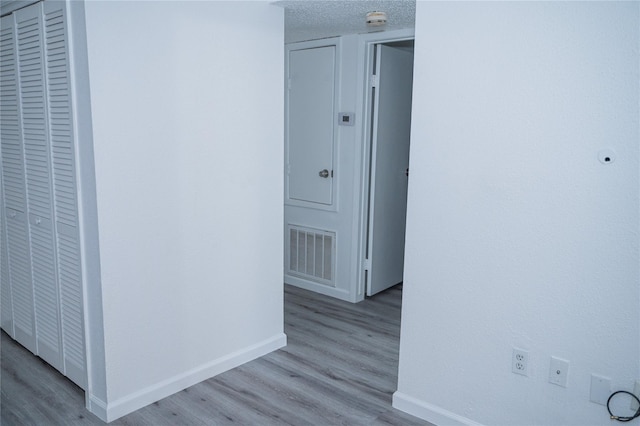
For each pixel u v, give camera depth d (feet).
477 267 7.07
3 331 10.91
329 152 12.91
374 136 12.62
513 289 6.82
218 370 9.21
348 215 12.85
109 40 7.04
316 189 13.38
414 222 7.57
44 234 8.55
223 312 9.19
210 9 8.18
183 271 8.44
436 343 7.64
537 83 6.30
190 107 8.13
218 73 8.45
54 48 7.45
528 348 6.81
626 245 5.96
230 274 9.20
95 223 7.31
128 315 7.80
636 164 5.78
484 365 7.22
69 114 7.34
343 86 12.41
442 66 7.00
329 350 10.35
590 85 5.95
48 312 8.89
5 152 9.33
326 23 10.66
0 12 8.68
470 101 6.83
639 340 6.03
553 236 6.43
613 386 6.27
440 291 7.47
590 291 6.26
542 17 6.16
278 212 9.87
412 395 8.06
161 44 7.63
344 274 13.25
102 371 7.73
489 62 6.61
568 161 6.21
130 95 7.37
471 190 6.98
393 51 12.71
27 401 8.23
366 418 7.95
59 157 7.79
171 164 8.00
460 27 6.78
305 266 14.16
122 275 7.65
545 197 6.42
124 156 7.42
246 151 9.08
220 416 7.93
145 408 8.11
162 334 8.30
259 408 8.18
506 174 6.67
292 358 9.95
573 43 6.00
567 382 6.58
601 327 6.25
